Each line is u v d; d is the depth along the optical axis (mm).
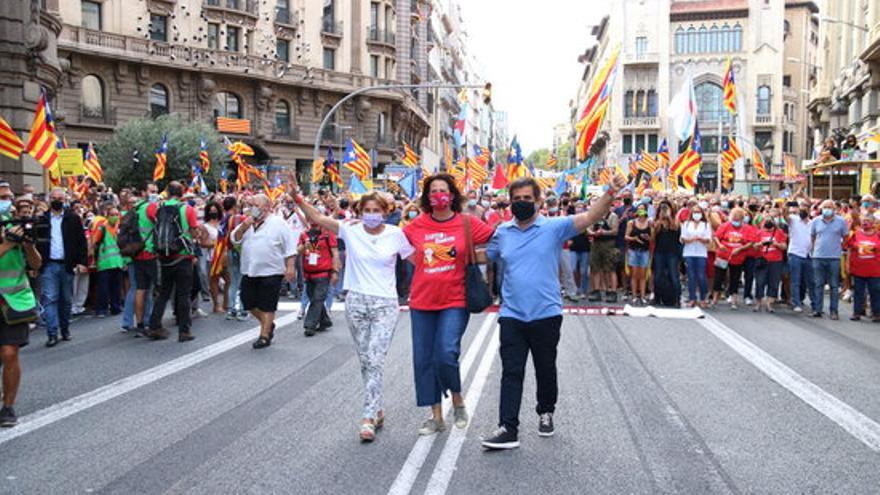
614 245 15305
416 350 6152
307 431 6180
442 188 6086
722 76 73875
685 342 10477
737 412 6816
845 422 6523
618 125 75375
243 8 48781
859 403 7172
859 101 36625
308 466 5340
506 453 5648
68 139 40562
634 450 5723
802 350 9914
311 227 11031
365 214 6293
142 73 43438
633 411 6836
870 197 12922
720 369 8672
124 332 11195
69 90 40406
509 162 28609
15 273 6516
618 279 16703
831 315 13188
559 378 8172
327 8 54719
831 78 44469
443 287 6047
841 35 41500
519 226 5910
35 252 6609
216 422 6426
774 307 14516
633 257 14734
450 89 105125
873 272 12711
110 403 7051
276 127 51219
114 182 37469
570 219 5777
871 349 10023
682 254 14609
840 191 24312
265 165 49469
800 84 77438
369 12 57844
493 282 10016
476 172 32000
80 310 13016
